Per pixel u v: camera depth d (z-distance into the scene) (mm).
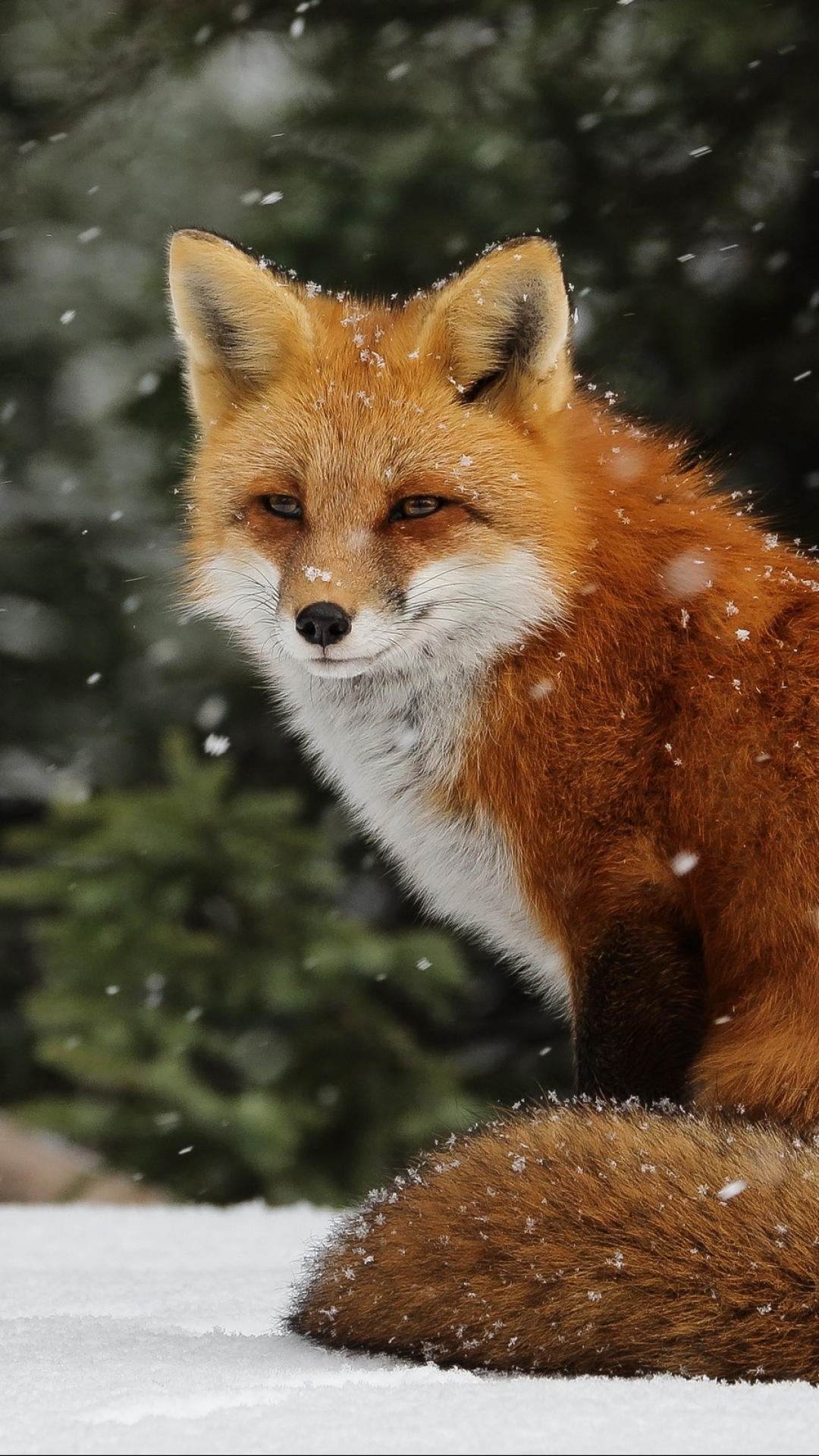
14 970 20688
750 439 17000
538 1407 4719
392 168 16453
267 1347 5934
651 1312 5434
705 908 7523
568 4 16234
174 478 17875
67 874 15195
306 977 14992
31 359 24875
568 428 8609
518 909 8438
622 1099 7688
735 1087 7141
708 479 8750
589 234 16703
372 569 8078
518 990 18953
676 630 7820
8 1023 20250
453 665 8227
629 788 7695
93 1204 13414
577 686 7887
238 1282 7867
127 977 14695
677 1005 7582
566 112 16734
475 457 8203
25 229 24828
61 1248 9414
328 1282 6051
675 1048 7613
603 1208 5676
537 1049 18547
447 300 8336
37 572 22297
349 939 15117
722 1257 5492
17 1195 13992
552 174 16953
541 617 8031
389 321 8898
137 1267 8539
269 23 18000
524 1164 5957
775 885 7242
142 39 18484
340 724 8852
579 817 7781
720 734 7484
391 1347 5676
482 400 8500
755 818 7316
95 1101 14938
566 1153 5996
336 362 8578
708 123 16766
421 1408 4699
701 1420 4582
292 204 16562
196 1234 10094
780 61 16406
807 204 17016
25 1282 7898
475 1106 15234
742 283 16969
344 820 18422
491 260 8227
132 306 21703
